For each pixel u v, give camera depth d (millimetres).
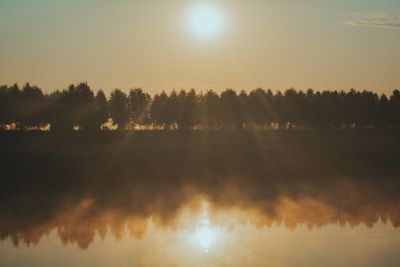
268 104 164000
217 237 52094
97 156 94875
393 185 81250
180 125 156875
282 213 62125
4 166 86188
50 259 46250
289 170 90625
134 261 45656
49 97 144250
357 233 53531
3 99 135625
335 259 45750
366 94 171250
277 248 48594
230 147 110188
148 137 128000
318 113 163125
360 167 94812
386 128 163500
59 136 122438
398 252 47562
